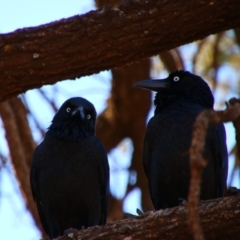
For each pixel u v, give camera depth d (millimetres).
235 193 9766
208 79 16969
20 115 16484
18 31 10812
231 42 17000
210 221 9344
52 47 10742
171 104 13445
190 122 12781
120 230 9789
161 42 10969
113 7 10812
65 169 13266
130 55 11047
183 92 13703
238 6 10656
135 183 17391
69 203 13352
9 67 10781
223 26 10977
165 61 17172
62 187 13242
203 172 12695
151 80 14008
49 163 13312
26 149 16516
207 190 12766
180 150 12609
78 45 10758
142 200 17219
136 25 10734
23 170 15555
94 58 10922
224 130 13172
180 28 10820
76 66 10969
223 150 12953
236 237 9383
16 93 11211
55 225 13547
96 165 13484
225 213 9281
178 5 10672
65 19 10836
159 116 13047
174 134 12695
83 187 13312
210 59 16938
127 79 17359
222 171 12930
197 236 6547
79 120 13617
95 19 10758
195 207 6613
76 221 13617
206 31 11008
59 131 13602
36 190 13656
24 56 10766
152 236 9641
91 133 13977
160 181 12828
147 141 13133
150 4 10727
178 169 12609
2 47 10758
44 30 10805
